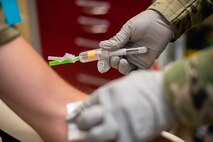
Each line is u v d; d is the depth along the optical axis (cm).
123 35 86
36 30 186
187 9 86
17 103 75
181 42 150
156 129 64
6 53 73
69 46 182
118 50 86
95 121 63
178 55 150
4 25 73
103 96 64
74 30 176
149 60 88
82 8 167
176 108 63
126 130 63
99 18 164
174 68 63
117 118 63
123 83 64
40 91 75
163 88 63
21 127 80
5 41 73
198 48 156
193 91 62
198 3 87
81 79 177
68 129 69
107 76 167
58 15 177
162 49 88
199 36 158
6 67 73
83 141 65
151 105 63
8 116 81
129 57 87
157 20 86
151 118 63
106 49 85
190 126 63
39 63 76
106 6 159
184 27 88
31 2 178
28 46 76
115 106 63
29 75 74
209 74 61
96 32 168
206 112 62
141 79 64
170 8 86
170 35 87
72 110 72
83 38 174
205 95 62
